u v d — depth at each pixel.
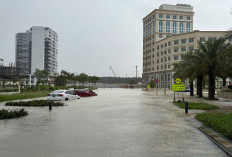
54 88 50.28
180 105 20.23
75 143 7.41
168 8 123.25
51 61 175.00
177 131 9.48
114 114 14.84
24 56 175.75
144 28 135.12
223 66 27.89
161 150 6.73
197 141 7.83
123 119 12.67
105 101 26.67
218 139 7.74
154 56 119.25
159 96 38.09
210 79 30.70
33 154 6.21
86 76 92.12
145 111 16.56
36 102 21.06
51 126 10.43
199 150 6.77
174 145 7.29
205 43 30.55
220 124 9.25
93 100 28.42
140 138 8.19
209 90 30.77
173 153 6.45
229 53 20.23
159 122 11.71
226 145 6.94
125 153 6.39
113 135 8.62
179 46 97.25
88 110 17.14
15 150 6.58
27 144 7.24
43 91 42.12
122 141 7.72
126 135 8.65
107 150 6.66
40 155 6.13
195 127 10.37
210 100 28.59
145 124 11.09
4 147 6.89
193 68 30.92
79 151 6.53
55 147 6.92
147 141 7.77
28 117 13.33
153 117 13.50
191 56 31.22
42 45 164.38
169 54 102.44
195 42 91.69
